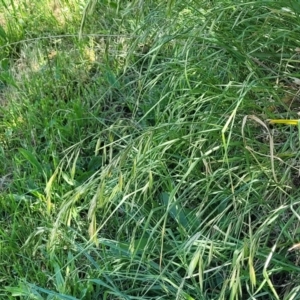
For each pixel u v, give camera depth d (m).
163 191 2.05
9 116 2.64
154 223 1.97
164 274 1.81
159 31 2.08
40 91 2.73
